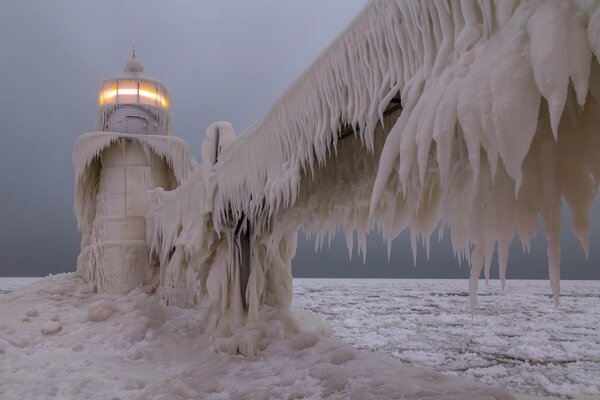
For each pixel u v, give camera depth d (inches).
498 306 896.9
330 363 199.6
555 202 91.0
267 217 278.5
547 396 249.6
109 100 480.4
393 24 123.2
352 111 143.2
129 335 296.8
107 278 412.2
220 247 288.8
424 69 110.2
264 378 198.8
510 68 80.4
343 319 652.1
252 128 216.8
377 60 131.1
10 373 227.8
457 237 130.8
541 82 73.2
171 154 450.3
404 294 1396.4
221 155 261.3
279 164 190.5
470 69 91.1
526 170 94.2
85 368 241.4
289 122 180.7
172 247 375.6
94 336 302.5
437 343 440.8
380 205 199.2
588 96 90.0
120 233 419.8
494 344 433.4
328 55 153.9
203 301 315.6
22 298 382.9
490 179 98.3
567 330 530.9
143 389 207.9
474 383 160.6
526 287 2091.5
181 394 188.2
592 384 277.4
